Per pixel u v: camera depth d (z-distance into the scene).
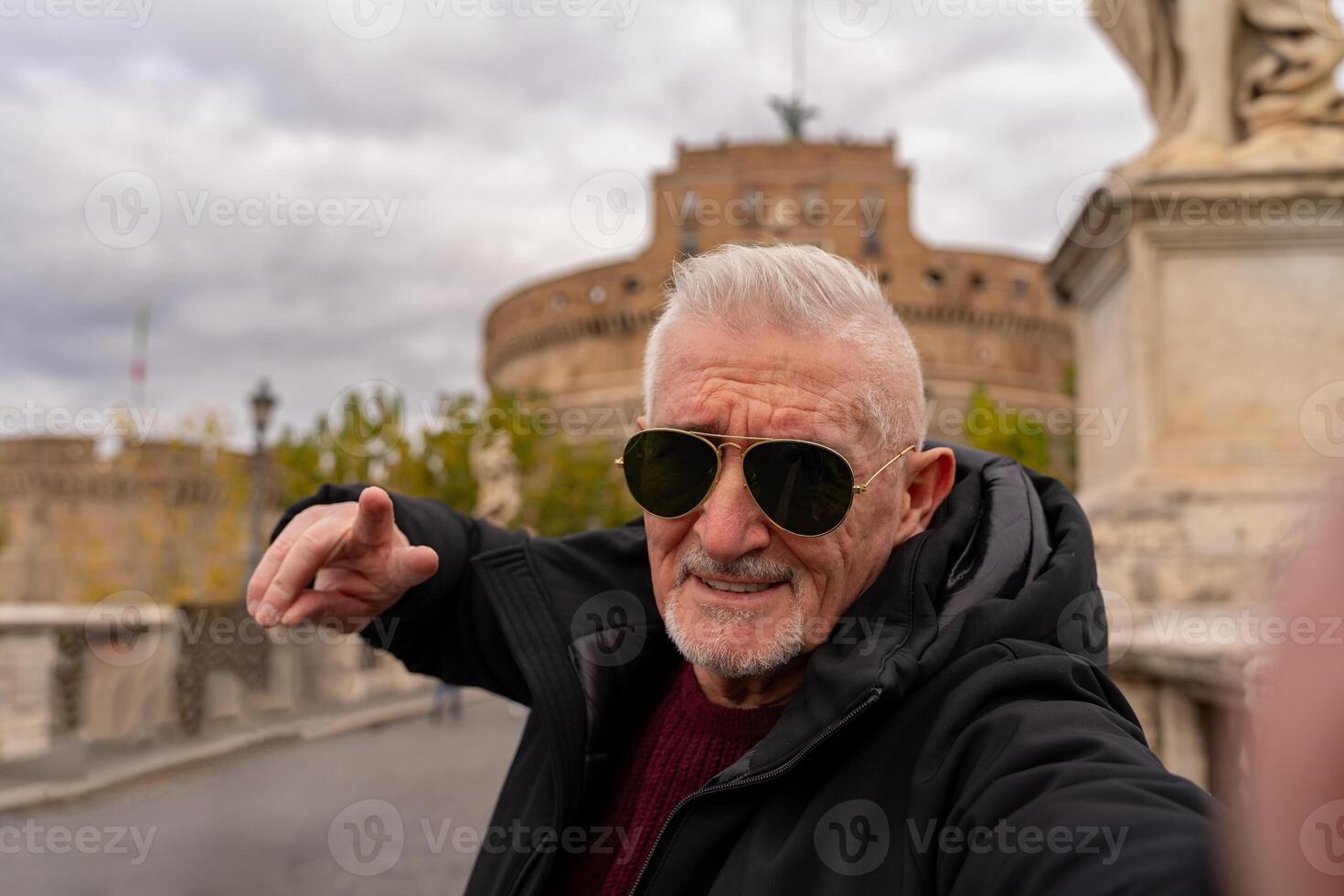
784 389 1.27
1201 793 0.84
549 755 1.55
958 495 1.41
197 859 5.38
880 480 1.32
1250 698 0.52
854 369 1.29
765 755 1.18
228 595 21.00
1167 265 5.10
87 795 7.41
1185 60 5.56
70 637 9.63
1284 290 5.02
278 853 5.49
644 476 1.32
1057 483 1.57
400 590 1.61
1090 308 6.09
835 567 1.29
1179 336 5.05
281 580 1.53
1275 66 5.43
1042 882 0.80
